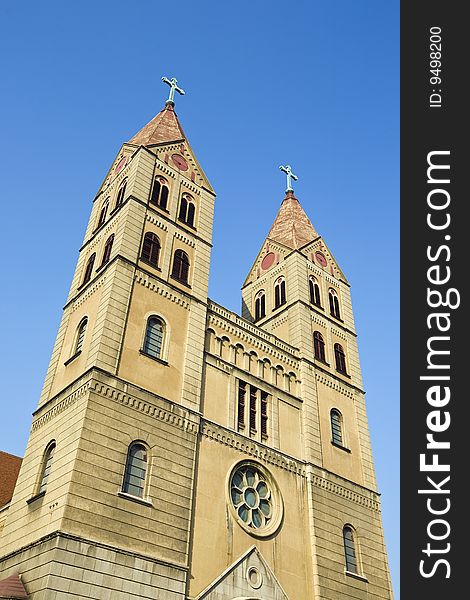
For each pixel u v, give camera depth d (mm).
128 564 27328
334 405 46500
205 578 30359
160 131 49000
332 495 40562
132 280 37250
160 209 42938
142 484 30469
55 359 37812
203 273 42625
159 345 36562
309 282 53344
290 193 66000
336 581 36438
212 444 35469
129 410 31953
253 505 35719
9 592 24828
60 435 31156
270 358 44125
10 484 45812
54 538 25750
